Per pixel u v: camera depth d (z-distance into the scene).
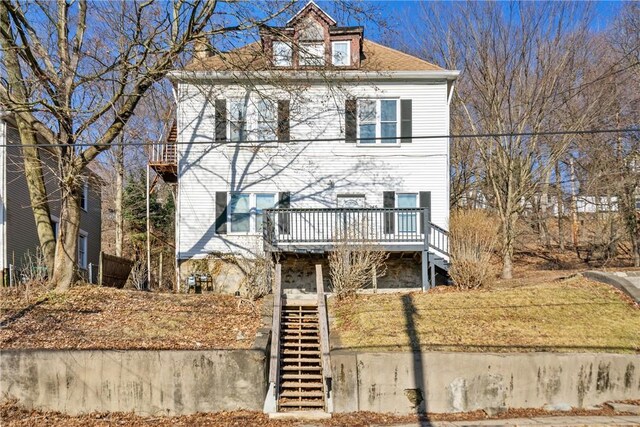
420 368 10.77
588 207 36.12
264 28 14.61
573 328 12.39
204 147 19.77
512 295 14.35
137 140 28.72
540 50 22.69
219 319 13.26
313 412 10.37
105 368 10.43
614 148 27.19
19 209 20.11
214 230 19.52
